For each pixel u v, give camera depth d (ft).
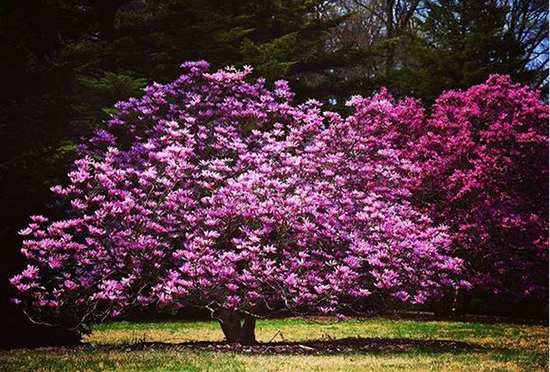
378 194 40.63
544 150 59.82
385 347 37.93
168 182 35.40
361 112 41.52
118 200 36.83
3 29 47.96
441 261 39.01
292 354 34.37
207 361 30.07
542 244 58.85
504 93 61.77
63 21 55.11
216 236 33.81
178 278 36.88
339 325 54.49
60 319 38.34
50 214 41.34
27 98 47.09
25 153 43.68
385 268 35.88
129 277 34.96
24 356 32.07
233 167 37.76
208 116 40.60
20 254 38.65
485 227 58.65
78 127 67.21
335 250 37.17
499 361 32.53
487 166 58.85
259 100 44.75
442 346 38.99
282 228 35.06
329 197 37.65
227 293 35.09
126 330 49.80
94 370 27.76
